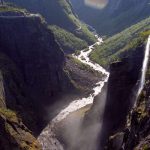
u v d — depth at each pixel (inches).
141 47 4958.2
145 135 3193.9
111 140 4360.2
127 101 4911.4
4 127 5364.2
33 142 5851.4
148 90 3784.5
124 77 5088.6
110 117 5191.9
